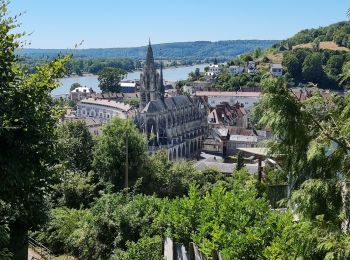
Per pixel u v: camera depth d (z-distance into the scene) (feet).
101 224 102.32
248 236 67.77
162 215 94.32
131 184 188.85
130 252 87.86
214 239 69.97
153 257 85.97
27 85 64.69
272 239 69.00
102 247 100.53
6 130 58.95
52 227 116.06
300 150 48.67
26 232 77.30
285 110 47.47
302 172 49.34
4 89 61.00
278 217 73.15
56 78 69.10
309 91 54.29
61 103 73.10
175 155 501.15
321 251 43.65
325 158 48.16
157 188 199.41
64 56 69.26
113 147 189.37
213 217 80.07
